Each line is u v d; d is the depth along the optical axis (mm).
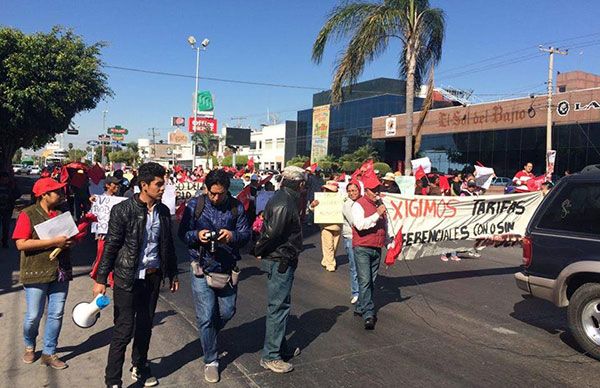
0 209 10727
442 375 4648
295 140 80500
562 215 5523
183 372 4629
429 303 7176
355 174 11492
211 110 59281
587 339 5113
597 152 32594
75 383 4352
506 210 8406
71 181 12820
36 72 18875
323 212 9367
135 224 4023
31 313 4590
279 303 4633
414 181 13945
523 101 37344
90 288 7777
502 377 4621
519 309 6891
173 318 6305
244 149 94812
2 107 18688
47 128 21234
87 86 21453
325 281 8641
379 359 5023
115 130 70812
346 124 64375
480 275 9219
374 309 6504
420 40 20000
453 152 43594
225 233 4176
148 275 4211
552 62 33156
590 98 32969
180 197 20828
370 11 19125
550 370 4801
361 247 5988
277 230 4484
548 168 27484
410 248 7684
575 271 5211
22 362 4770
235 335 5711
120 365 4016
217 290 4395
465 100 47969
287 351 4992
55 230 4508
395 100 57406
